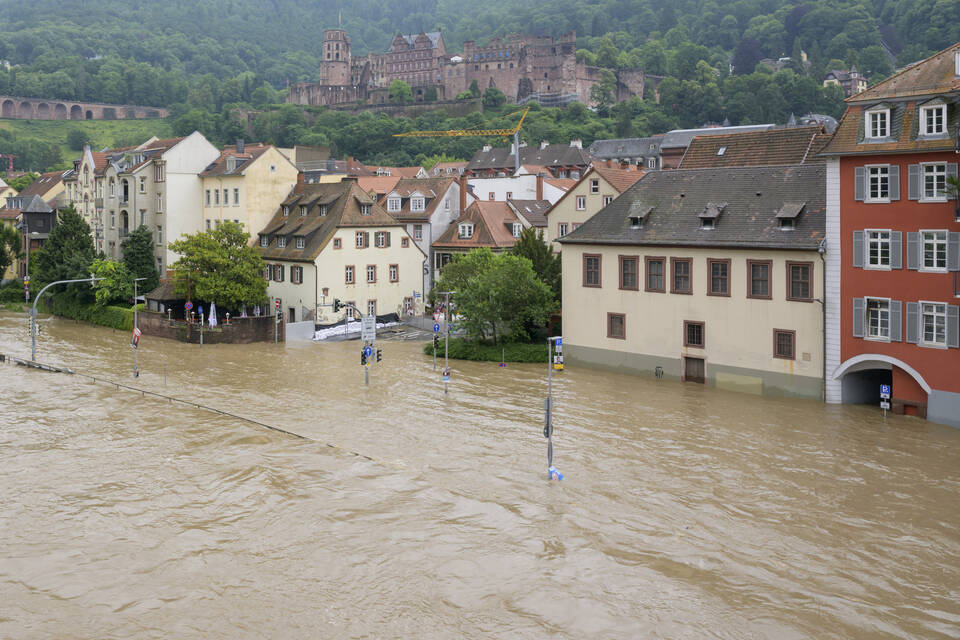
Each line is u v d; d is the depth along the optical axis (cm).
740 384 5828
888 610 2875
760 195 5994
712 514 3659
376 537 3431
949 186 4703
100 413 5322
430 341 8312
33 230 12850
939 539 3409
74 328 9381
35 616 2852
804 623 2798
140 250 9919
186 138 10269
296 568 3173
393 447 4612
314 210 9475
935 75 4962
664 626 2788
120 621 2820
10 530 3512
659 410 5347
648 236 6272
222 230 8894
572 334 6819
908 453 4441
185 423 5075
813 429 4869
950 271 4797
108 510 3712
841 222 5266
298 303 9094
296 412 5375
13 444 4666
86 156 11881
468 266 8169
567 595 2978
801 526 3538
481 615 2853
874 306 5175
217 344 8200
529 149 17712
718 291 5906
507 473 4172
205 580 3086
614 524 3556
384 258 9288
